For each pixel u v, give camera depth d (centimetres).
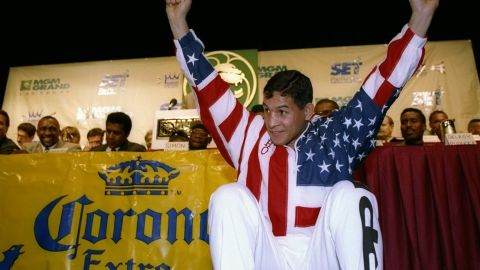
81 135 540
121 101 546
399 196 179
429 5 130
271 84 138
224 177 192
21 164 200
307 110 142
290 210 130
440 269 167
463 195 174
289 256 121
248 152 145
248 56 501
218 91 149
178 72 549
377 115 135
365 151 141
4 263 186
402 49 134
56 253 186
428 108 491
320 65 526
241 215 111
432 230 171
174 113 314
